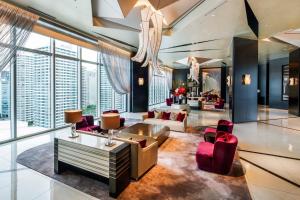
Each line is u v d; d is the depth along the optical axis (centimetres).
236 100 810
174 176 331
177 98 1241
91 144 302
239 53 795
